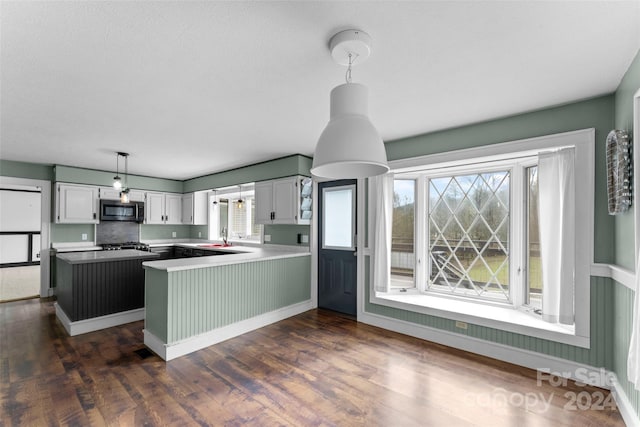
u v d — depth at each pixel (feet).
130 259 11.88
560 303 7.93
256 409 6.41
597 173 7.43
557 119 8.05
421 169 11.37
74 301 10.48
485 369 8.23
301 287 13.55
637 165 5.53
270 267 12.08
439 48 5.47
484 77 6.55
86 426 5.80
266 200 14.98
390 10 4.49
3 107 8.18
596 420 6.15
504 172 10.39
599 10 4.43
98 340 9.98
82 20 4.66
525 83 6.82
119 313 11.55
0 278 20.24
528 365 8.32
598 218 7.41
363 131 4.48
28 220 26.35
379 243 11.46
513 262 10.05
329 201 13.98
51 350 9.18
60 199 15.69
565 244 7.86
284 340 10.18
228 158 14.49
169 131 10.35
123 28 4.89
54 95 7.44
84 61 5.91
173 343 8.80
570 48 5.44
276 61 5.95
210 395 6.89
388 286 11.30
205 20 4.70
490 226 10.66
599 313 7.34
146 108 8.32
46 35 5.05
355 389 7.20
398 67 6.14
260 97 7.65
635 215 5.51
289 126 9.89
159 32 5.01
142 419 6.02
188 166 16.35
